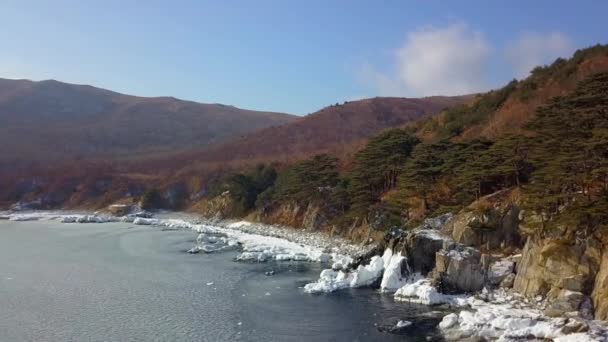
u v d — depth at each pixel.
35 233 97.25
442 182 64.50
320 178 86.19
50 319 39.06
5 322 38.31
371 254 52.28
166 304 43.31
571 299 34.53
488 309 37.12
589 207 35.88
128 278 53.94
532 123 53.81
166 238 89.19
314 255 64.44
